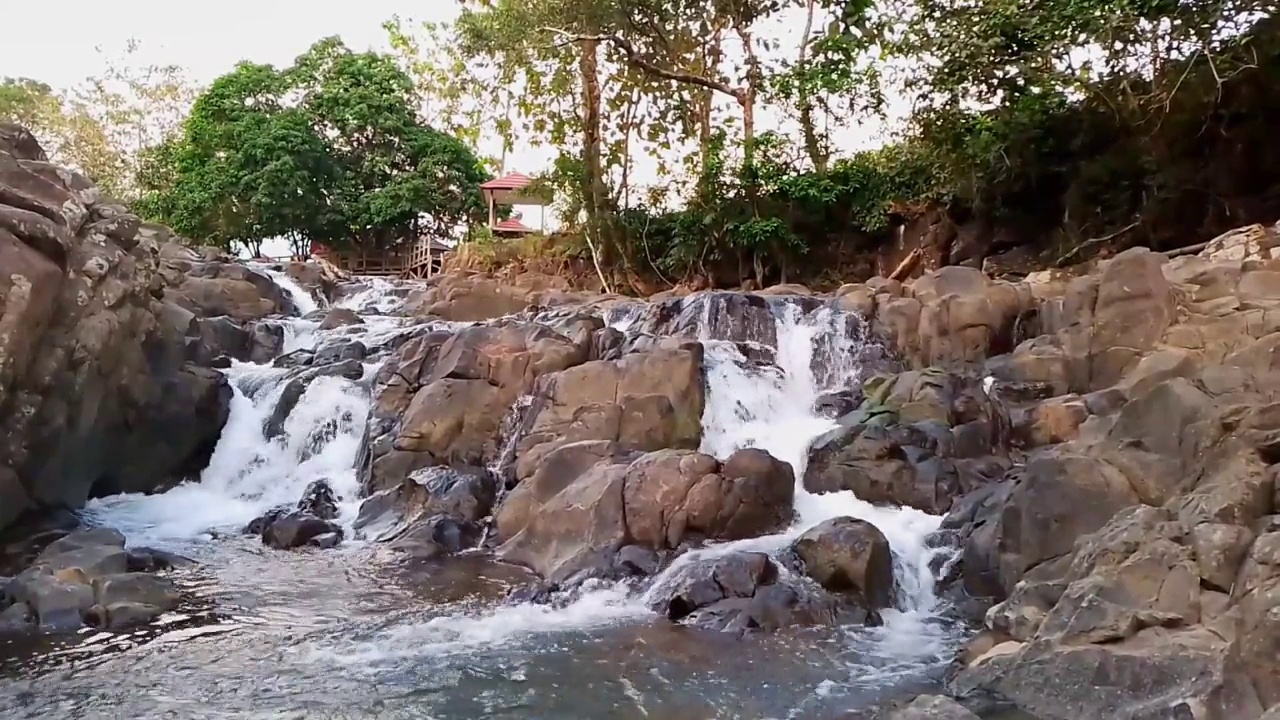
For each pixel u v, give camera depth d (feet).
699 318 56.03
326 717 23.36
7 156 41.98
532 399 47.88
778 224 76.48
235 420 53.57
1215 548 24.07
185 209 112.78
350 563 38.45
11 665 26.48
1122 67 59.57
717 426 48.67
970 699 24.23
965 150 66.49
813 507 40.29
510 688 25.39
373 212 115.34
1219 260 44.37
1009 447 42.88
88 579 32.68
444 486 43.78
